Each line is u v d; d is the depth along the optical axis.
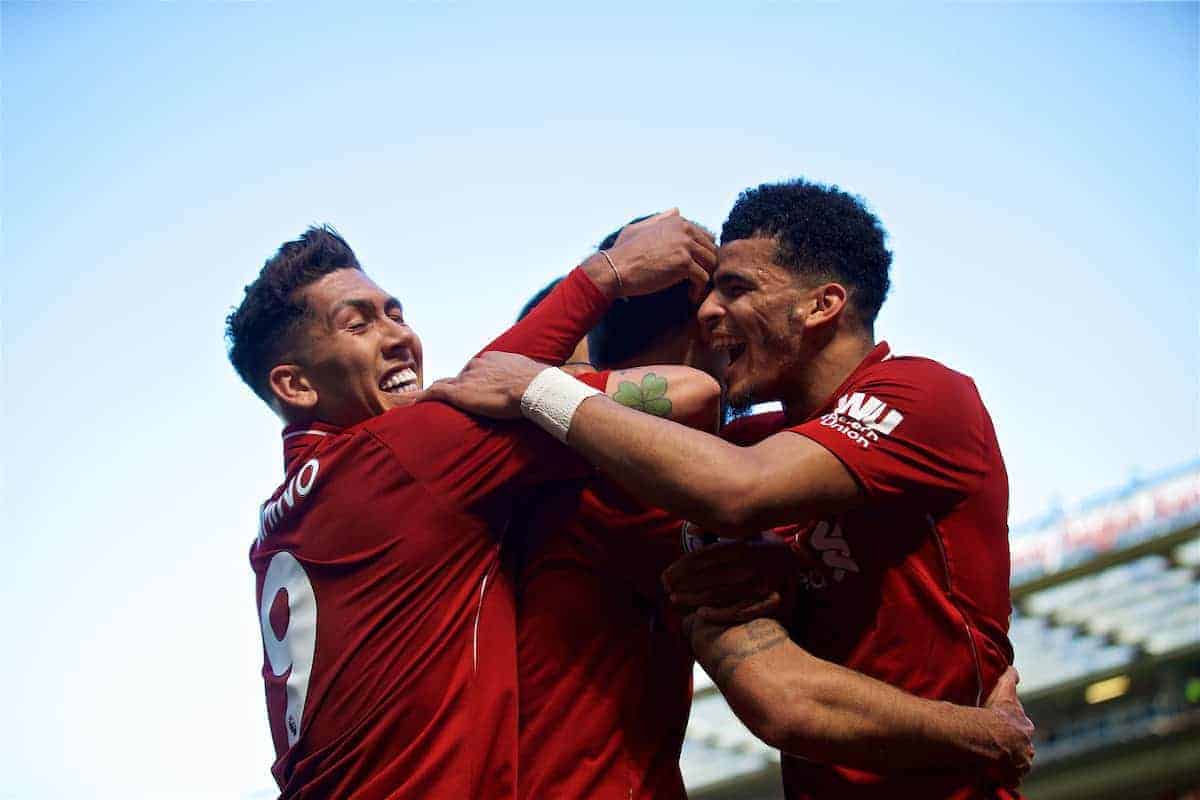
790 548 2.97
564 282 3.20
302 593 3.08
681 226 3.21
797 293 3.07
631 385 3.00
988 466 2.96
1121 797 16.53
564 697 2.96
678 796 3.02
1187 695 16.53
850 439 2.80
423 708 2.89
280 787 3.11
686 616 2.91
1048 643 16.69
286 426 3.37
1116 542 15.24
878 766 2.74
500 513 3.04
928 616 2.86
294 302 3.29
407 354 3.39
